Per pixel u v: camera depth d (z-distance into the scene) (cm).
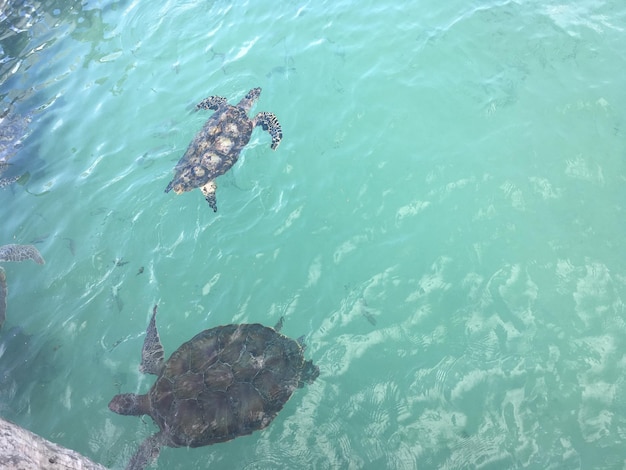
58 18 527
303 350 284
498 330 288
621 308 289
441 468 254
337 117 380
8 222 372
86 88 446
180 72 436
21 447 213
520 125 362
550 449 255
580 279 300
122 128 408
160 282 326
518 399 268
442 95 383
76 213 365
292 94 399
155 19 488
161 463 265
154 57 454
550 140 354
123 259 339
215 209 342
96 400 288
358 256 320
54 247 350
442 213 332
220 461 264
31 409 288
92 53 476
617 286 296
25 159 404
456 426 263
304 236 331
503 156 350
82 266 339
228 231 339
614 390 267
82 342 310
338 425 268
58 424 282
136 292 324
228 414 259
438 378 276
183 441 256
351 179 350
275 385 268
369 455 260
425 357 283
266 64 423
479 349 283
